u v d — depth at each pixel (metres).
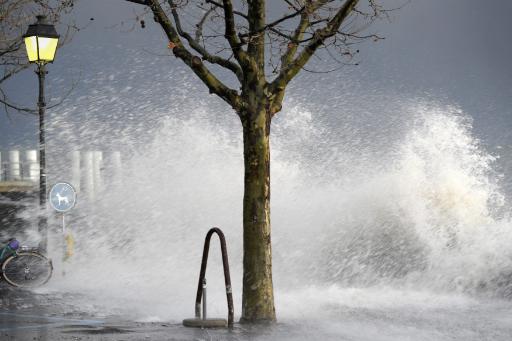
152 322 23.31
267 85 22.31
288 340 19.83
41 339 19.80
